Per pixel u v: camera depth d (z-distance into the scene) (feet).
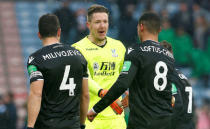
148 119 52.54
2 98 136.77
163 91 53.57
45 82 49.85
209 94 162.81
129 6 151.23
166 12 166.09
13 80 175.42
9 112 134.41
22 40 193.98
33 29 199.41
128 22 143.95
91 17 64.85
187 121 70.44
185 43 161.68
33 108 48.42
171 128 54.08
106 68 66.59
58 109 49.88
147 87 52.90
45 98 49.83
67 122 50.21
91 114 55.21
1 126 133.59
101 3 145.48
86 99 53.78
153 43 54.80
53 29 51.72
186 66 162.61
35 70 49.57
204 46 167.43
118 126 67.10
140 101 52.95
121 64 68.08
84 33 141.69
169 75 54.49
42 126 49.75
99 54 66.28
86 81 53.42
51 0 176.55
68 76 50.67
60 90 50.14
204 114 151.64
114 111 61.98
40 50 51.01
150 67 53.06
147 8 168.25
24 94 167.53
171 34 159.22
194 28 168.76
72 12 143.43
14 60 184.65
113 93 52.70
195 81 164.04
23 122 141.38
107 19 65.10
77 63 51.49
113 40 68.80
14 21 200.75
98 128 66.23
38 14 203.82
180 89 70.38
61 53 50.98
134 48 53.88
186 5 173.06
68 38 140.36
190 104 70.79
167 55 55.26
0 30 195.52
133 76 52.60
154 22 55.01
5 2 206.80
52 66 49.85
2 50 187.11
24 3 207.00
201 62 164.14
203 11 187.73
